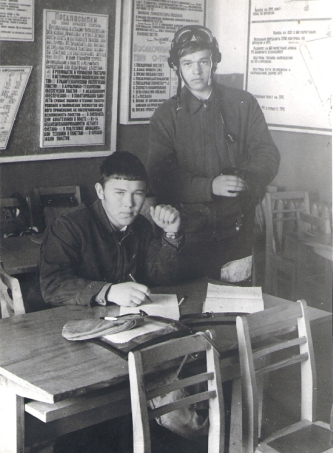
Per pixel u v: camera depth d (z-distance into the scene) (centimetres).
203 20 349
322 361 338
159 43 338
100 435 253
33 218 327
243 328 200
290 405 296
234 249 347
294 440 204
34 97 317
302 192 350
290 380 321
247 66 348
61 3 315
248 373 199
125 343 198
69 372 179
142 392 168
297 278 349
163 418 197
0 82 305
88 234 262
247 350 200
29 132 319
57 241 253
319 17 325
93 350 196
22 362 186
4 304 256
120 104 341
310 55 333
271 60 343
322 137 338
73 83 326
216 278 343
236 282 351
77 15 320
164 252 281
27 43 309
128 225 272
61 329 215
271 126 347
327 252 321
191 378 183
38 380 173
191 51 330
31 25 308
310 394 217
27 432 184
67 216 258
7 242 314
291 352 339
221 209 341
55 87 321
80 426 190
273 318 211
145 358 171
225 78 355
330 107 330
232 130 341
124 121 340
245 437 202
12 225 322
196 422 202
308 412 217
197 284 282
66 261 254
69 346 200
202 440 267
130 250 274
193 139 338
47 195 331
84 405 181
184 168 339
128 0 327
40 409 174
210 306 248
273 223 358
